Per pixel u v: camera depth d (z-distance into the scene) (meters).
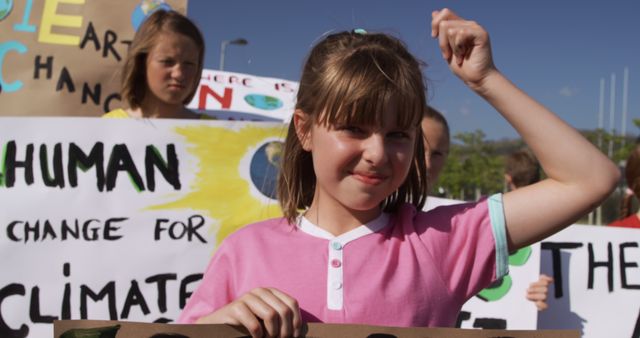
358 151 1.55
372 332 1.48
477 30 1.62
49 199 2.69
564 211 1.58
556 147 1.58
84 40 3.84
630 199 4.01
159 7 3.91
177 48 3.11
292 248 1.67
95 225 2.70
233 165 2.78
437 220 1.71
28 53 3.80
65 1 3.85
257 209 2.76
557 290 3.07
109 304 2.67
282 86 4.43
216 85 4.39
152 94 3.23
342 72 1.56
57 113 3.79
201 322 1.53
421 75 1.68
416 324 1.55
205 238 2.74
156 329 1.48
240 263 1.69
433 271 1.61
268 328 1.42
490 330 1.53
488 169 31.89
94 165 2.72
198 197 2.75
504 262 1.63
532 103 1.61
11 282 2.63
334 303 1.56
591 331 3.05
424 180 1.88
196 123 2.78
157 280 2.70
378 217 1.73
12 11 3.80
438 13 1.68
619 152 29.06
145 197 2.73
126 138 2.75
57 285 2.65
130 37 3.89
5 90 3.76
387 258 1.62
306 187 1.88
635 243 3.10
